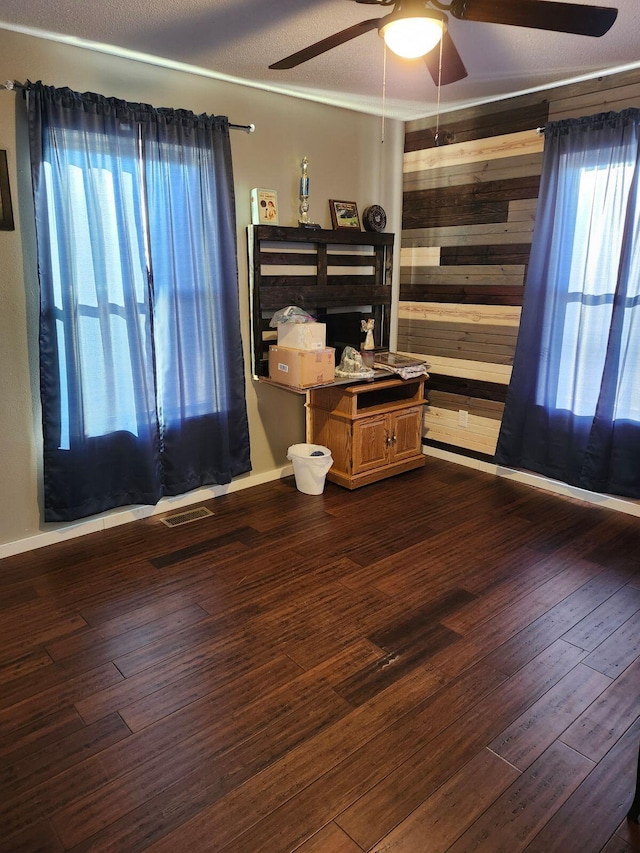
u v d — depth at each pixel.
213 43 2.77
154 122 3.02
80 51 2.83
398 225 4.46
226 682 2.14
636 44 2.77
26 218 2.78
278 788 1.71
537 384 3.72
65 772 1.76
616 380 3.32
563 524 3.39
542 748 1.85
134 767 1.78
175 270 3.22
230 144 3.37
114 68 2.95
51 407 2.93
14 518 3.01
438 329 4.36
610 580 2.81
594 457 3.46
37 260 2.81
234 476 3.83
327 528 3.35
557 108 3.46
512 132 3.70
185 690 2.10
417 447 4.25
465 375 4.25
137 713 1.99
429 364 4.42
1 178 2.68
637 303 3.20
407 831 1.58
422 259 4.37
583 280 3.38
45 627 2.45
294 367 3.50
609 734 1.91
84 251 2.89
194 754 1.83
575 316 3.47
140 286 3.11
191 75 3.21
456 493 3.85
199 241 3.29
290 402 4.05
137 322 3.09
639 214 3.13
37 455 3.02
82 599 2.65
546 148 3.43
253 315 3.68
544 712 2.00
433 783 1.73
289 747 1.86
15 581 2.79
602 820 1.62
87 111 2.79
